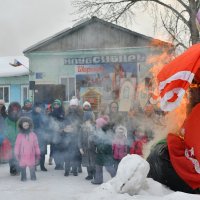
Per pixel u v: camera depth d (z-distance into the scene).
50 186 5.21
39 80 11.24
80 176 5.96
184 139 1.62
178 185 1.61
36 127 6.08
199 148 1.56
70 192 4.88
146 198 1.44
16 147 5.77
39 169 6.53
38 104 6.47
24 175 5.71
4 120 6.07
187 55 1.55
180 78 1.50
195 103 1.66
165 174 1.63
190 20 9.51
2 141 6.05
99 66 10.80
